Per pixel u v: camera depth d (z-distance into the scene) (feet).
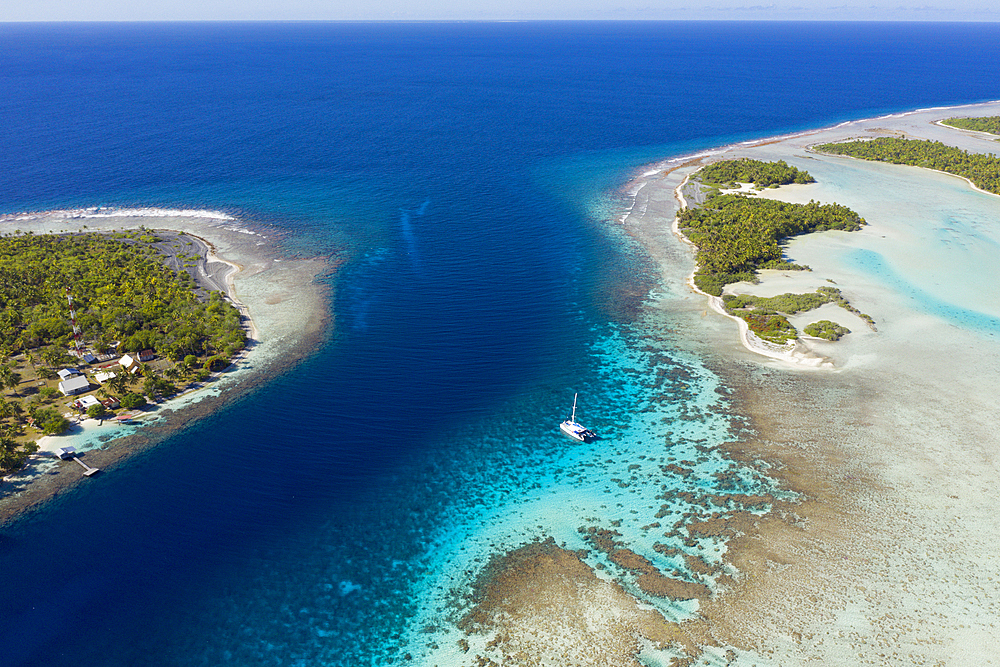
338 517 231.50
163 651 181.78
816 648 177.17
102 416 279.28
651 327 367.86
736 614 187.83
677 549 212.23
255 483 246.27
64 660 178.81
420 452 266.16
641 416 287.69
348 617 192.44
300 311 383.04
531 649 179.42
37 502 232.94
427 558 213.66
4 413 269.03
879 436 267.59
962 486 238.27
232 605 196.24
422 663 177.27
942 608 188.96
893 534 216.54
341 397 300.81
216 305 370.73
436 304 398.42
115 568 207.92
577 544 216.54
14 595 197.36
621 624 185.78
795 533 217.36
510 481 249.34
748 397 298.76
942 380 306.35
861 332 349.00
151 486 242.78
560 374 322.55
